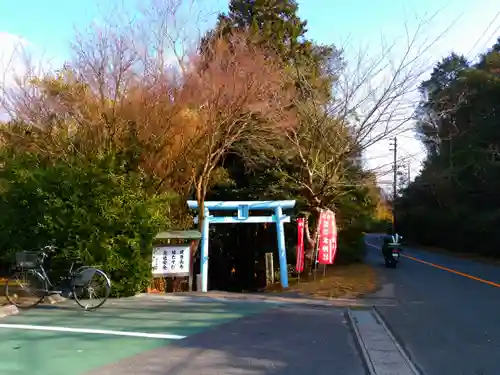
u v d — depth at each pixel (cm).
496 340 809
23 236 1212
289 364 640
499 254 3092
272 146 1772
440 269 2155
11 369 598
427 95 2103
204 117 1504
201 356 666
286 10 2331
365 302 1193
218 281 2361
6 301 1077
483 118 3212
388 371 612
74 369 600
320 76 1775
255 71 1520
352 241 2375
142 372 593
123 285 1216
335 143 1681
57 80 1466
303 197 1866
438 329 891
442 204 4147
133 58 1445
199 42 1518
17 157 1388
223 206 1548
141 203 1254
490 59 3278
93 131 1448
